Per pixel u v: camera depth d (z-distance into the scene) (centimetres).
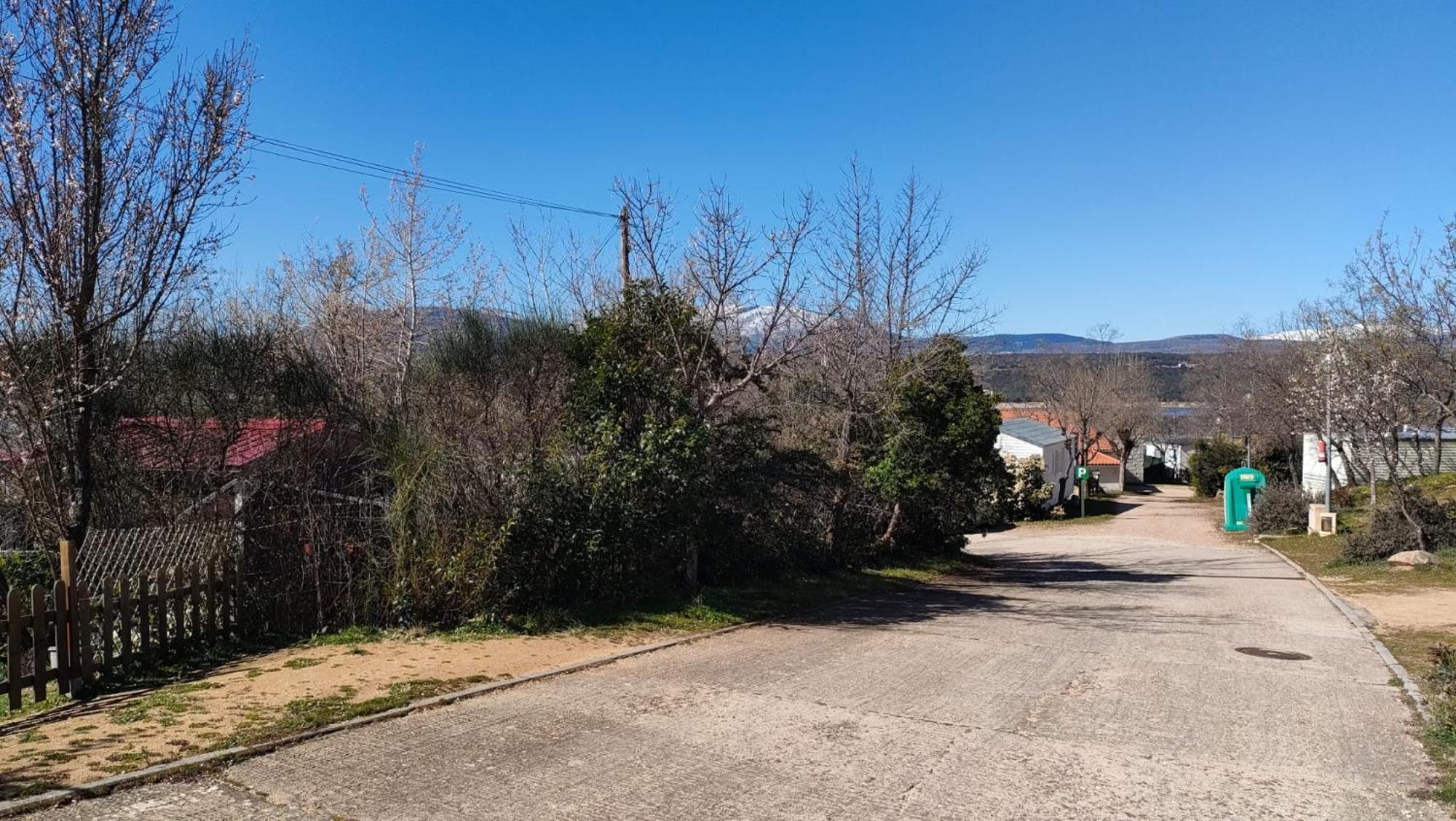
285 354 1105
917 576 1933
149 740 600
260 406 1045
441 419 1222
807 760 599
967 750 628
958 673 886
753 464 1388
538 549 1076
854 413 1755
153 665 821
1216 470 5653
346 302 1938
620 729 659
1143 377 7012
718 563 1404
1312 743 659
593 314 1460
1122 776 580
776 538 1530
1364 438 2830
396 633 977
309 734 621
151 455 1038
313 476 1012
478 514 1053
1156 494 6481
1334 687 850
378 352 1817
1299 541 2898
